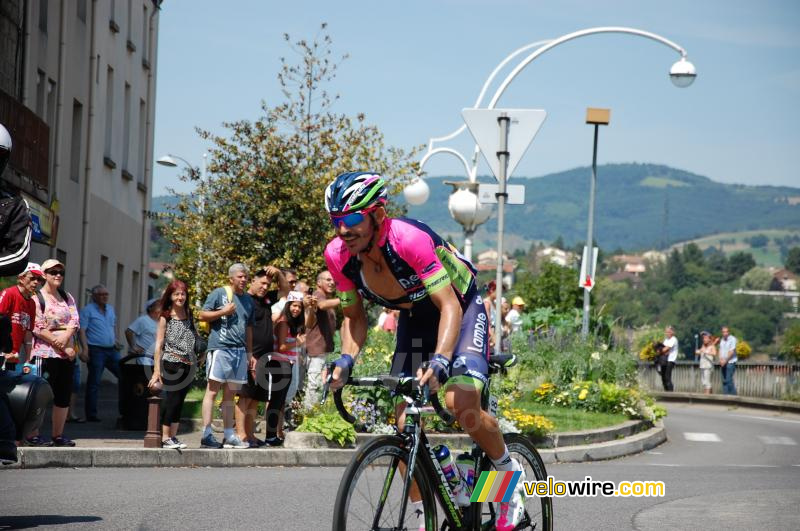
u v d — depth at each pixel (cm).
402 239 752
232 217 2798
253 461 1619
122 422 1938
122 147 4175
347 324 823
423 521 773
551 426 1966
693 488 1446
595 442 2052
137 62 4441
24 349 1531
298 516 1106
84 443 1648
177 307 1603
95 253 3753
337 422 1742
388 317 2908
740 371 4222
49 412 2147
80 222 3550
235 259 2767
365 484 722
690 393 4256
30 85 2941
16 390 1014
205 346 1650
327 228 2806
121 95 4150
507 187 1842
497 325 1891
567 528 1101
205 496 1224
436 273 751
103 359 2155
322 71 2889
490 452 812
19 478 1340
